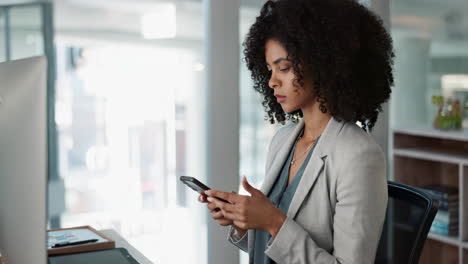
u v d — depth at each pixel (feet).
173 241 10.33
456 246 10.61
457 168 10.78
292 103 4.43
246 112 10.34
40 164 3.26
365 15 4.40
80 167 9.62
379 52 4.34
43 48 9.15
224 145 10.03
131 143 9.91
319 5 4.19
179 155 10.20
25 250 3.30
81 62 9.41
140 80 9.82
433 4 11.68
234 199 4.09
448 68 11.73
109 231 6.40
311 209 4.30
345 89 4.18
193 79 10.11
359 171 4.00
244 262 10.64
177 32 9.90
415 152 10.30
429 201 4.72
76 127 9.52
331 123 4.36
